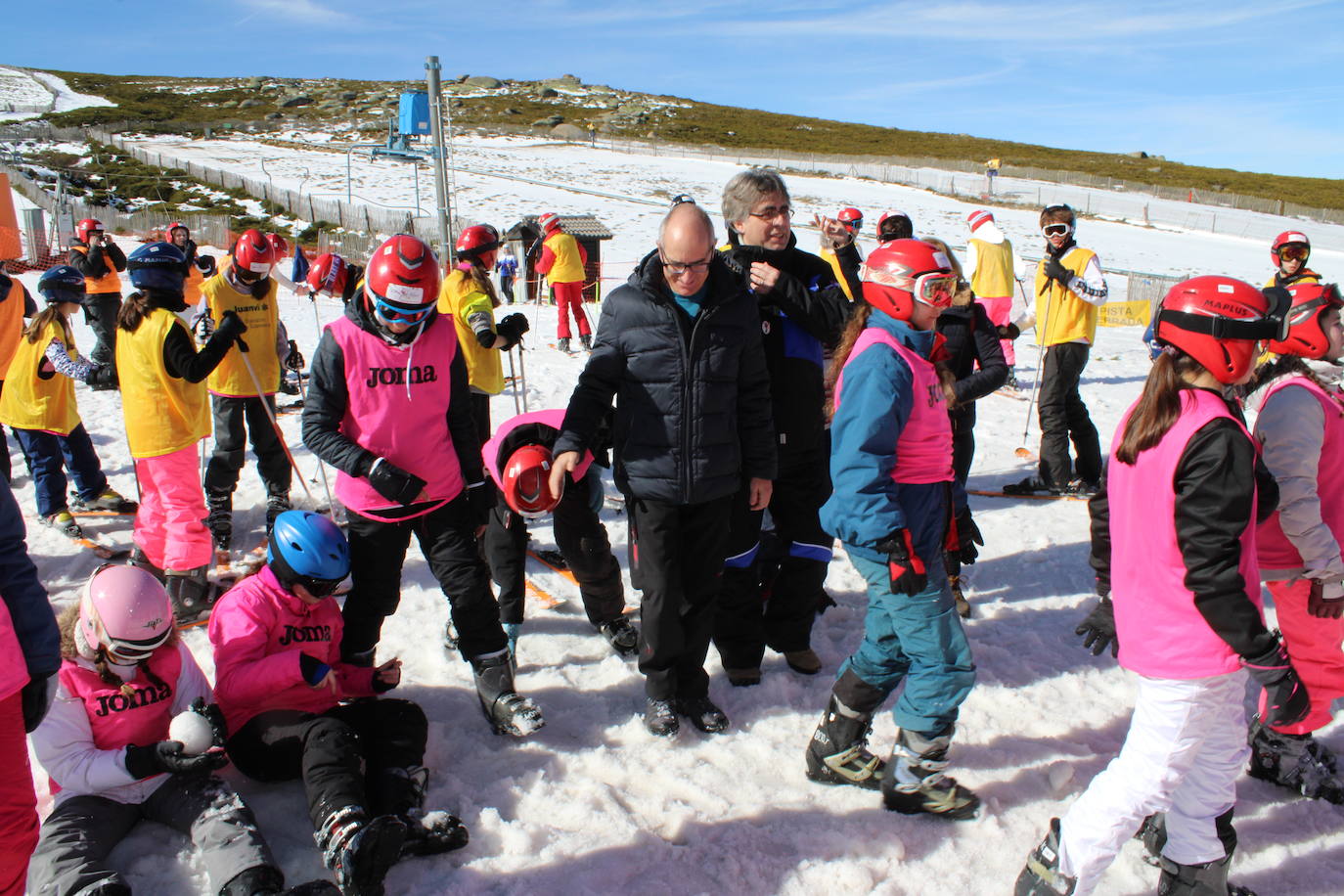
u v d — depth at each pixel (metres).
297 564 3.02
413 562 5.01
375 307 3.04
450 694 3.70
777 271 3.51
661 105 93.56
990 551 5.35
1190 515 2.14
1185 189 52.00
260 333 5.02
